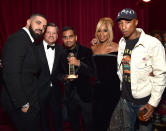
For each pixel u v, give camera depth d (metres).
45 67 2.66
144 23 4.25
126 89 2.09
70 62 2.48
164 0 3.87
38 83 2.60
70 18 3.99
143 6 4.15
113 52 2.52
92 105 2.73
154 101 1.81
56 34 2.79
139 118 1.90
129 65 2.00
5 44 2.10
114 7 4.12
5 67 2.03
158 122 2.50
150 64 1.89
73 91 2.65
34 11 3.89
